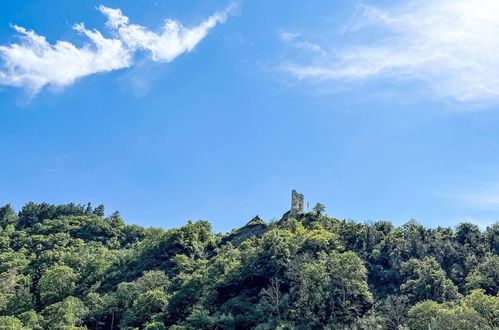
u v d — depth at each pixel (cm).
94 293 12212
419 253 12456
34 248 17625
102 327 11288
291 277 10444
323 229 14025
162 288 11769
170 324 10175
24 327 10144
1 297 12294
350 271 9831
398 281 11381
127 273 14212
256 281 11100
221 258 12506
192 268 13412
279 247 11575
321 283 9544
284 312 9506
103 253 16325
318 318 9238
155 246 15750
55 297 12775
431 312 7831
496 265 10944
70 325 10225
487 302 7544
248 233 17825
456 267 11956
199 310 9731
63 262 15125
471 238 13238
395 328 8619
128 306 11431
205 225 18925
